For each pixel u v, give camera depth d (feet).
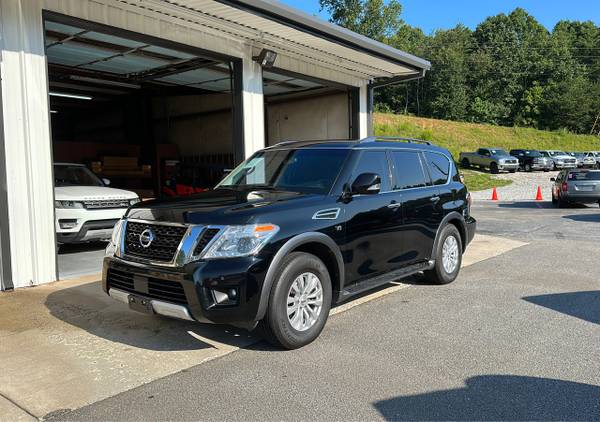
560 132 190.49
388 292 20.67
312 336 14.49
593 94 224.94
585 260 27.30
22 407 10.89
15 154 20.75
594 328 15.90
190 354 13.91
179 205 14.46
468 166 125.49
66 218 26.73
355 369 12.81
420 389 11.64
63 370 12.81
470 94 236.43
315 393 11.50
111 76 43.39
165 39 27.50
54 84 48.42
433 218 20.33
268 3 26.09
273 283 13.42
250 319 13.00
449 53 217.97
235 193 16.14
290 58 35.55
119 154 58.13
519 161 124.06
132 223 14.66
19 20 20.86
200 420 10.36
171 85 50.19
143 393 11.57
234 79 32.09
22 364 13.17
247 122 32.40
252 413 10.61
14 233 20.75
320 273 14.66
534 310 17.93
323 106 45.50
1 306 18.21
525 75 245.45
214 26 28.48
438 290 20.94
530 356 13.58
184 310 12.84
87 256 27.68
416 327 16.14
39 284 21.50
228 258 12.81
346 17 210.38
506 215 51.62
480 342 14.70
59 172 32.30
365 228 16.46
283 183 17.07
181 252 13.01
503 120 238.27
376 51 34.65
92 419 10.41
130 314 17.37
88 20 23.77
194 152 57.57
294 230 13.96
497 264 26.50
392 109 225.76
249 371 12.75
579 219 46.88
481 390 11.57
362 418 10.36
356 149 17.48
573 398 11.14
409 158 19.92
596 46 308.19
